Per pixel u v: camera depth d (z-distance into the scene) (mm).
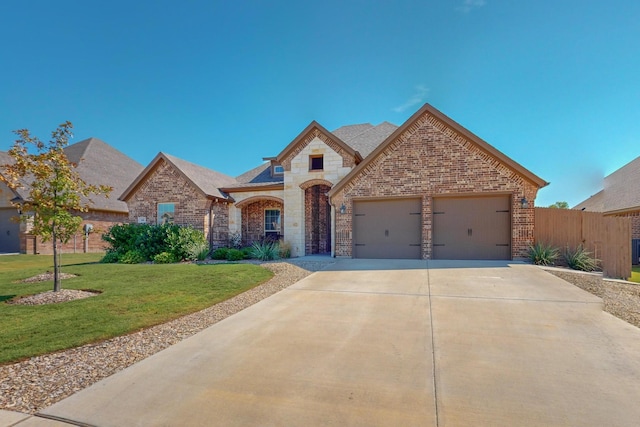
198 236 16562
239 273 10711
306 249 17531
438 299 7512
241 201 19031
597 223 12930
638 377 3969
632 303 7230
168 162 18500
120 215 28984
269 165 22266
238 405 3457
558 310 6633
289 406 3428
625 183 24750
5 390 3768
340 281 9609
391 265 12266
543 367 4238
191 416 3266
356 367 4301
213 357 4668
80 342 5176
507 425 3066
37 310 6902
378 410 3334
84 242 25812
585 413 3240
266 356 4684
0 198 24469
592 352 4688
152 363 4480
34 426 3098
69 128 8703
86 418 3234
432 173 13984
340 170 16562
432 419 3172
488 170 13391
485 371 4145
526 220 12984
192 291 8500
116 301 7535
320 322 6137
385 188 14508
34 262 18234
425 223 14031
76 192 9008
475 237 13672
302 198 17203
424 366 4297
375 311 6746
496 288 8445
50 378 4066
